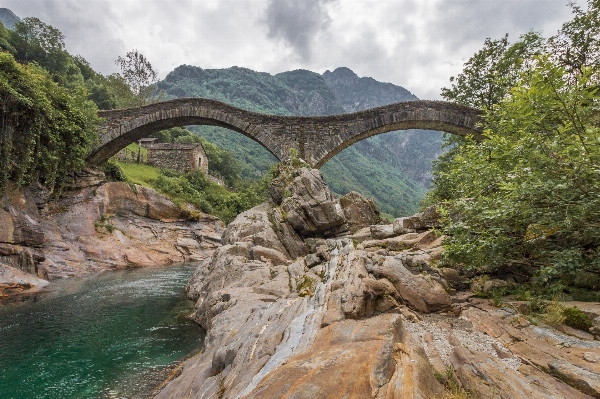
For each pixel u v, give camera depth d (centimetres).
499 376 380
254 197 4722
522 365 429
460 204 829
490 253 734
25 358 829
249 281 1154
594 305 562
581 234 652
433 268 820
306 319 593
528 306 632
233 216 4288
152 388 677
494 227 740
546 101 606
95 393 661
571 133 639
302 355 430
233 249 1497
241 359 548
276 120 2709
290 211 1708
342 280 735
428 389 358
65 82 5081
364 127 2631
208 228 3531
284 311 703
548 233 649
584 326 504
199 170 4853
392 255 919
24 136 1864
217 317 879
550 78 578
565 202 617
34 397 648
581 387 355
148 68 5409
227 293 1058
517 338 513
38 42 5009
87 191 2559
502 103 788
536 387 365
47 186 2166
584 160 570
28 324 1087
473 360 425
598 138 553
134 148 5497
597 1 1817
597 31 1892
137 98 5700
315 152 2659
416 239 1078
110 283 1797
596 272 661
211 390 499
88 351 873
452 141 2939
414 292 713
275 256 1417
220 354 600
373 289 663
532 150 654
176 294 1540
